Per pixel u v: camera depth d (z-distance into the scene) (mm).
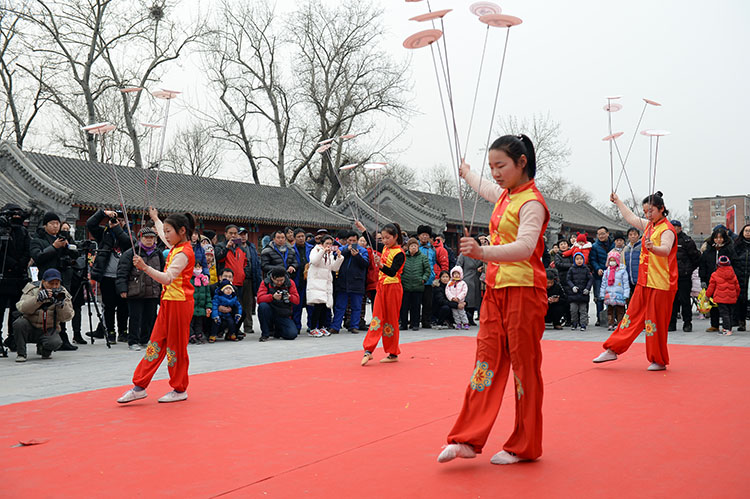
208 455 3439
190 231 4973
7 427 4094
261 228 28656
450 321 11117
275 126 35656
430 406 4594
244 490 2898
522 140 3330
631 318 6219
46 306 7266
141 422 4191
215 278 9422
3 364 7008
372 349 6641
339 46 33781
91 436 3850
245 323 10641
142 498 2814
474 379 3303
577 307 10617
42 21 28062
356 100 34375
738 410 4312
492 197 3648
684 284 9875
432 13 3096
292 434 3854
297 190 33344
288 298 9547
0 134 30578
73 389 5473
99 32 29359
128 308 9039
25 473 3172
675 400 4641
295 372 6184
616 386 5211
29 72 29016
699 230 75250
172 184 27312
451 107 3191
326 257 9906
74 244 8836
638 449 3424
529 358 3221
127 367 6770
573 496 2760
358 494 2826
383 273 6703
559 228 42094
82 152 32531
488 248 3029
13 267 7750
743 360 6613
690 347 7730
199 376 5973
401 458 3348
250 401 4828
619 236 10773
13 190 22266
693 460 3217
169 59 31062
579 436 3699
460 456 3166
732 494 2742
